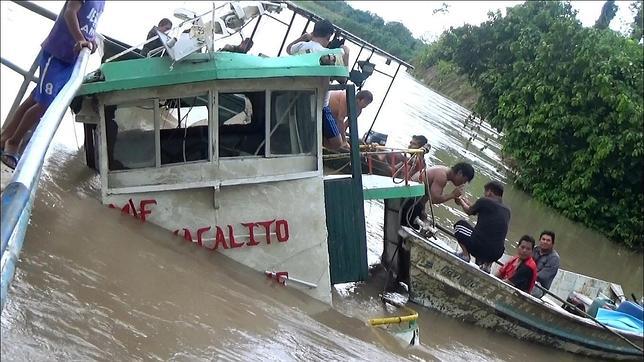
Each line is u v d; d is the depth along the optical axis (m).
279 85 6.25
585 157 17.12
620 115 16.45
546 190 18.17
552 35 18.50
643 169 16.66
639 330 8.86
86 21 4.88
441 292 7.92
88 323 4.39
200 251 6.20
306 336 5.61
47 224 5.33
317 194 6.59
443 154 19.03
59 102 3.11
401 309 7.74
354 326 6.48
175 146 6.17
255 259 6.45
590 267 13.88
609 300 9.89
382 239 10.27
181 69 5.80
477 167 19.19
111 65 5.70
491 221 8.31
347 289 7.98
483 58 23.42
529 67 19.11
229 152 6.29
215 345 4.81
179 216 6.16
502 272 8.78
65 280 4.74
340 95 8.76
